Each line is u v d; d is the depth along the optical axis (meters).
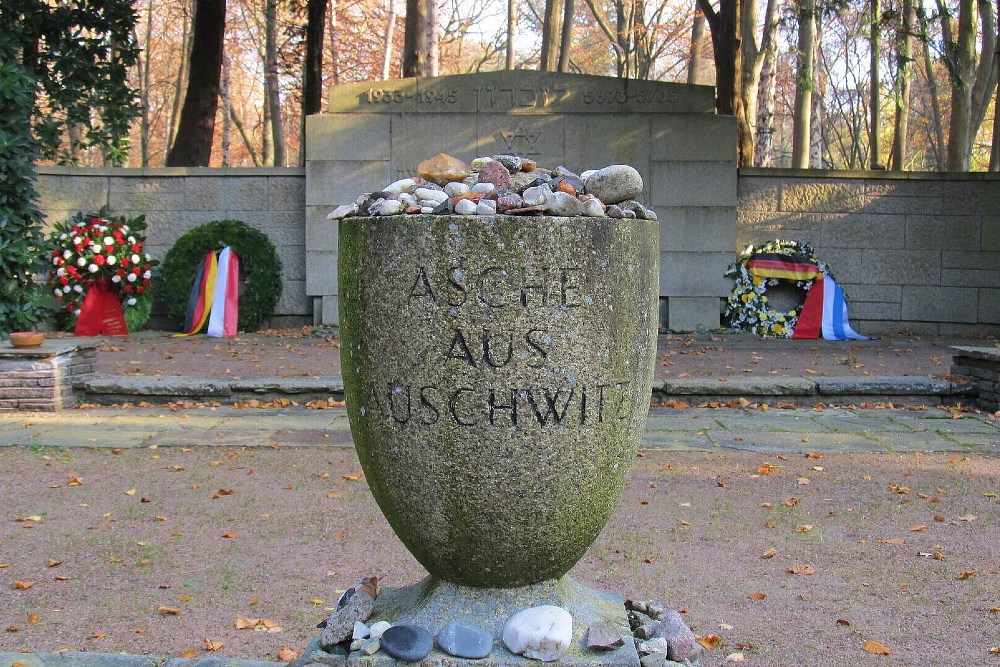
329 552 5.59
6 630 4.44
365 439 3.57
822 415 9.73
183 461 7.82
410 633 3.45
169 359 12.77
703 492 6.90
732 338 15.39
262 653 4.19
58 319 15.77
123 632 4.43
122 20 16.61
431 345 3.36
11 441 8.41
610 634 3.45
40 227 15.45
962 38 22.31
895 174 16.36
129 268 15.44
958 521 6.18
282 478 7.28
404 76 18.75
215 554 5.54
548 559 3.58
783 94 41.50
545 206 3.37
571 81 15.78
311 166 15.98
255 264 16.03
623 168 3.74
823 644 4.31
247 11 39.19
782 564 5.39
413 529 3.58
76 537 5.81
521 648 3.38
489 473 3.39
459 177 3.94
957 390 10.25
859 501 6.66
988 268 16.39
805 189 16.47
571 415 3.39
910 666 4.09
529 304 3.33
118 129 16.88
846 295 16.59
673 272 16.02
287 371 11.88
